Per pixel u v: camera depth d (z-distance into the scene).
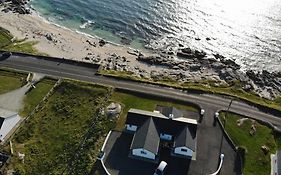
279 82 108.25
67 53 116.19
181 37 129.00
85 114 86.19
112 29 133.75
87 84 95.81
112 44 125.19
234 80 105.94
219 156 76.44
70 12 143.38
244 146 78.88
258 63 118.12
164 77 105.94
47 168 72.81
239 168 74.19
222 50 123.31
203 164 74.38
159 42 126.69
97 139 79.38
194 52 119.25
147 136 74.75
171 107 83.50
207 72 110.25
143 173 72.00
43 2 150.00
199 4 145.62
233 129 83.44
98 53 118.19
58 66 103.25
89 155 75.38
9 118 80.25
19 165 73.00
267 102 95.06
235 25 134.62
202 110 87.44
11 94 92.38
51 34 127.69
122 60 114.62
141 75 106.25
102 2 148.88
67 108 88.06
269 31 131.88
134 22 136.75
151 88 95.94
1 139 78.81
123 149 76.94
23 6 145.62
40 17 139.50
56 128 82.50
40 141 79.00
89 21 138.12
